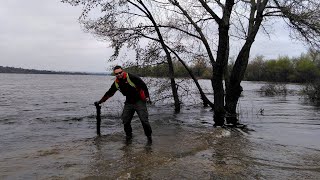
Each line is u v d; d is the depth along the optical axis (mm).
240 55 14734
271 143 9711
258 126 13367
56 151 8367
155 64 17375
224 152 8398
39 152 8266
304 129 12781
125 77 9484
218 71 13820
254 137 10695
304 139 10570
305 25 14266
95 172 6629
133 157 7758
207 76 18578
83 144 9234
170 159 7609
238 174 6660
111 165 7109
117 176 6387
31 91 50219
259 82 79438
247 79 85125
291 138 10711
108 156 7875
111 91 10227
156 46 17016
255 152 8453
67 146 8984
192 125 13328
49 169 6836
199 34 15805
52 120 16031
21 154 8109
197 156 7953
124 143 9398
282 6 14070
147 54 16969
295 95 35875
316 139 10602
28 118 17047
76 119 16188
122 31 16219
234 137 10555
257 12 14609
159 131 11555
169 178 6363
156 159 7586
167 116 16516
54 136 11672
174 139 10000
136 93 9570
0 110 21828
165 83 18203
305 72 70500
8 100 31531
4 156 7980
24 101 30359
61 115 18344
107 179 6227
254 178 6449
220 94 13781
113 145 9117
